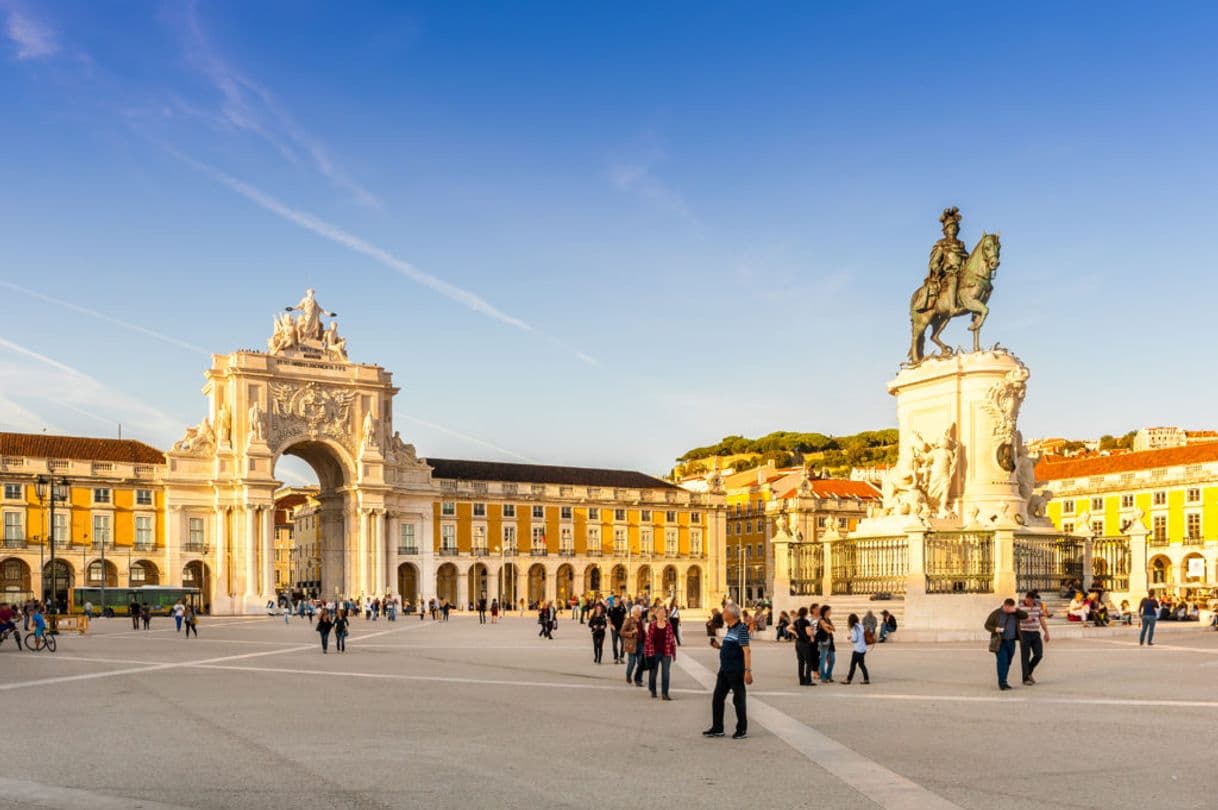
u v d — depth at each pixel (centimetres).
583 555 7406
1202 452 5591
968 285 2639
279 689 1533
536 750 974
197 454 6325
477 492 7169
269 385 6488
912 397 2727
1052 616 2420
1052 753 934
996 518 2442
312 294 6756
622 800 773
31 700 1403
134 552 6188
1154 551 5522
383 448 6800
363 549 6594
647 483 7956
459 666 1956
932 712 1188
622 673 1781
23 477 5988
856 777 842
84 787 829
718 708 1042
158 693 1486
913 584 2341
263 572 6341
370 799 781
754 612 2708
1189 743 977
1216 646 2086
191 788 822
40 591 5944
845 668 1697
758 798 776
